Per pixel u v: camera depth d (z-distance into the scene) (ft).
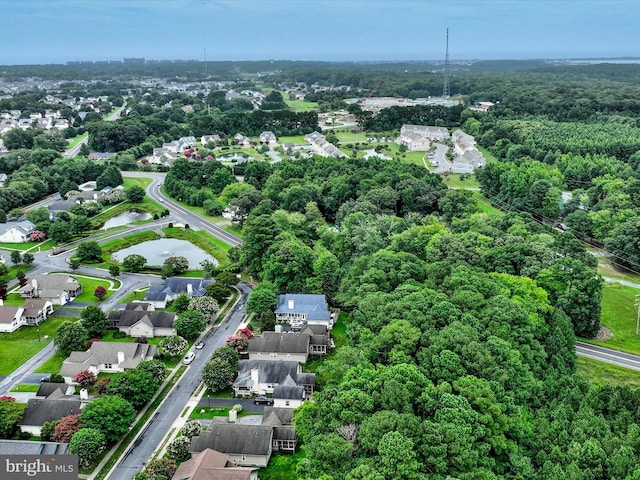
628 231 597.93
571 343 394.93
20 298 518.37
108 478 291.17
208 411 350.84
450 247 499.10
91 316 445.78
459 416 263.90
